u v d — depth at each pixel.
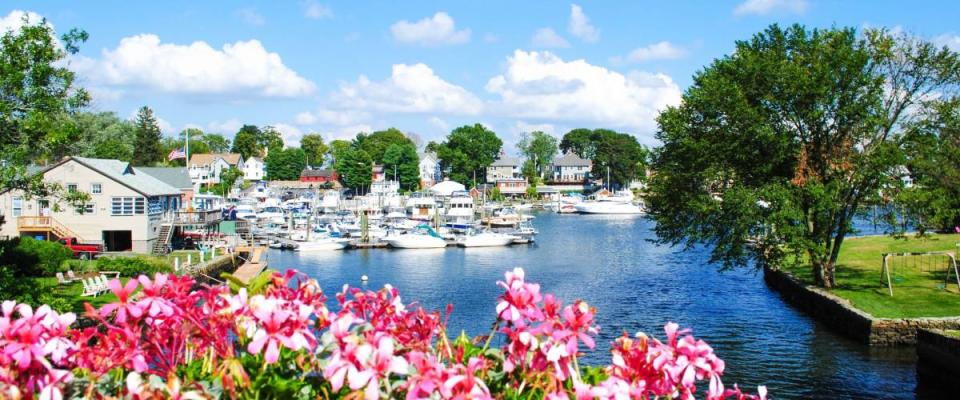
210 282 43.69
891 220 31.95
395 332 4.58
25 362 3.70
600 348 25.72
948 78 32.28
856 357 24.80
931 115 32.56
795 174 32.06
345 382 3.99
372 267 54.41
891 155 30.64
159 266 38.34
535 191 161.25
